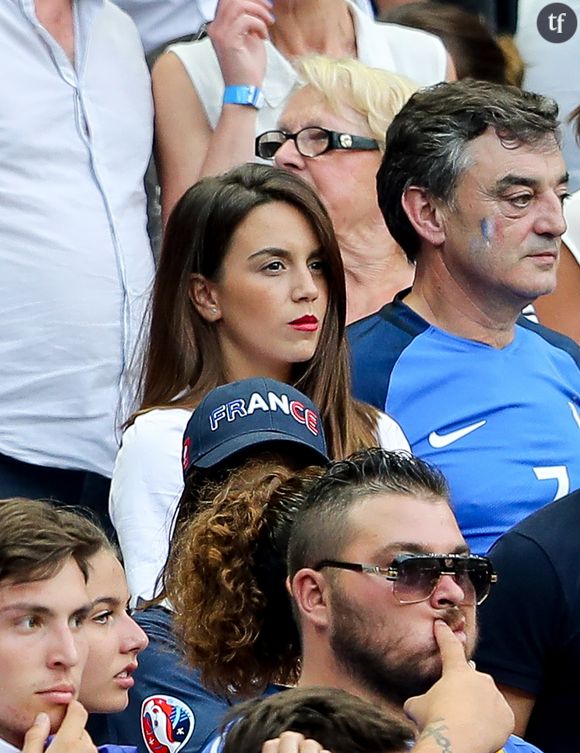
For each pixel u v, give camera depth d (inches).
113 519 581.9
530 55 892.0
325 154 700.7
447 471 604.1
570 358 658.8
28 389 686.5
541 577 516.7
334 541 431.8
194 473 510.6
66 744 409.1
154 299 611.5
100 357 693.9
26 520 438.0
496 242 611.2
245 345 598.9
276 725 336.5
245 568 461.4
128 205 721.0
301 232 600.1
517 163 610.5
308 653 434.0
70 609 434.3
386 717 342.0
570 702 520.1
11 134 697.6
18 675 427.5
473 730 378.3
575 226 738.2
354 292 701.9
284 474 483.2
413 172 622.2
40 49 711.7
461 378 617.9
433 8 840.3
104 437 692.7
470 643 428.8
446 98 620.7
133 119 732.7
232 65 723.4
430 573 426.3
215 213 599.2
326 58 716.7
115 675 453.1
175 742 480.7
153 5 774.5
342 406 593.3
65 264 692.7
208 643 461.4
